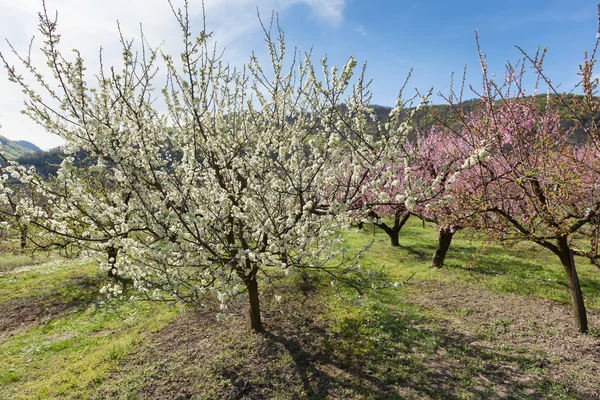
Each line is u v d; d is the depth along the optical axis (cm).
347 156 576
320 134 633
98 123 521
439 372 638
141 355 726
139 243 603
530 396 557
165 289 567
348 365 673
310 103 639
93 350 769
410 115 536
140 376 653
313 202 625
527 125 749
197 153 702
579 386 573
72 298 1112
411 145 1062
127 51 536
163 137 686
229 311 926
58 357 750
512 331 779
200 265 609
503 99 647
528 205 734
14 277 1347
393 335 777
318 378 637
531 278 1130
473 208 719
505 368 640
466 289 1059
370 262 1374
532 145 674
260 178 650
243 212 662
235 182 682
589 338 720
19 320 967
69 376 665
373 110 582
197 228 564
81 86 507
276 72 709
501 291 1030
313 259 632
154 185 589
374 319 855
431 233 2152
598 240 643
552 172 618
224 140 682
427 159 1129
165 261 606
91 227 603
